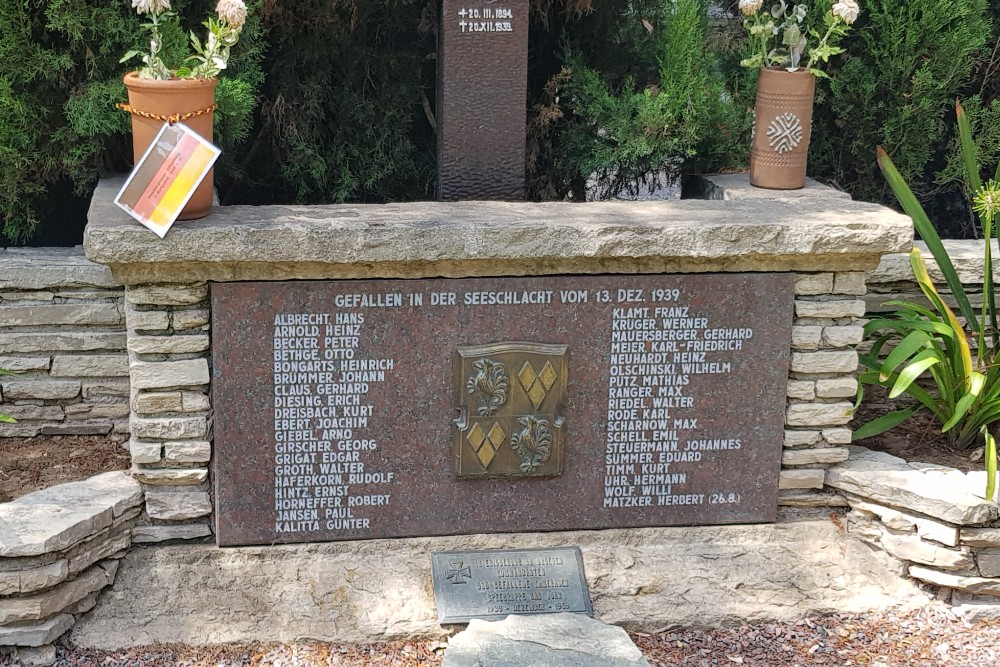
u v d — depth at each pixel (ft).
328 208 13.38
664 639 13.10
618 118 16.52
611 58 18.03
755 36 16.03
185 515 13.07
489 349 13.05
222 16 12.37
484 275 12.92
